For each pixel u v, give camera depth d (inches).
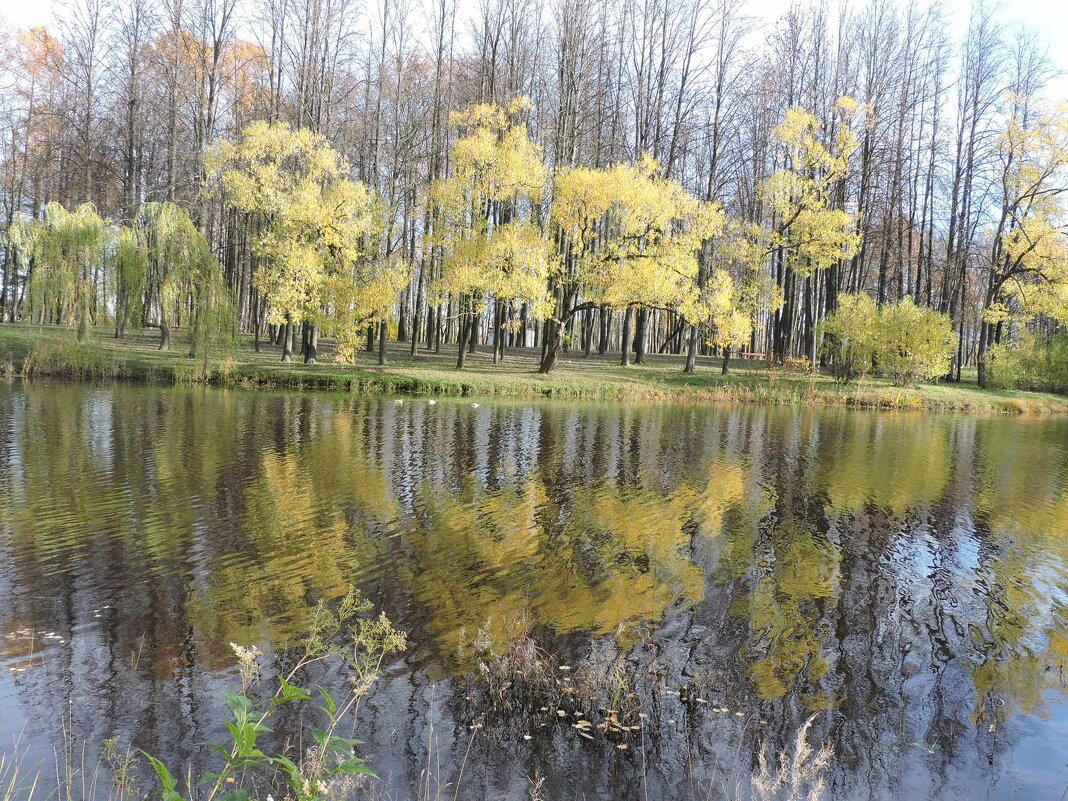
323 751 107.8
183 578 275.6
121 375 912.9
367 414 733.9
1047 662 230.2
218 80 1205.7
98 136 1205.1
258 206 962.7
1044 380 1310.3
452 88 1294.3
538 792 156.1
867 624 256.2
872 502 439.8
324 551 311.9
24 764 160.1
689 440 666.2
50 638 223.5
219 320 916.0
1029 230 1179.3
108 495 390.0
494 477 471.8
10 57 1288.1
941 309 1363.2
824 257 1067.9
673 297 994.7
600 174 959.6
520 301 1135.0
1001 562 329.4
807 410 989.8
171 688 195.5
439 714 187.8
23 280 922.7
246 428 613.0
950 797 159.5
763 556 329.1
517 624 242.1
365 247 1015.6
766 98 1300.4
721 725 187.3
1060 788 164.1
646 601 270.4
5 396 742.5
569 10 1174.3
